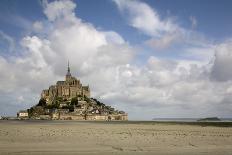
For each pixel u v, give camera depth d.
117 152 31.81
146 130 77.06
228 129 84.12
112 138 48.22
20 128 82.25
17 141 40.91
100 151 32.38
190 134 59.56
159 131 71.56
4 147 34.12
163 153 31.58
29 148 33.56
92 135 54.88
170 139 47.16
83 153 30.86
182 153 31.73
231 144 40.28
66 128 85.69
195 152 32.50
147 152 32.12
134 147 36.06
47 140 43.12
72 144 38.34
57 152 31.11
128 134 58.94
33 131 65.94
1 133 56.59
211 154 31.25
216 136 54.09
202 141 44.12
